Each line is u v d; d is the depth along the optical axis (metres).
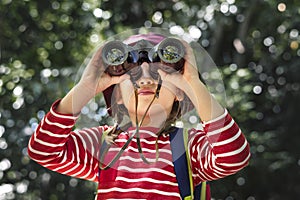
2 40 11.59
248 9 13.32
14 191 11.40
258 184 13.58
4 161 11.30
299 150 14.09
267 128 14.31
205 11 13.20
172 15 13.05
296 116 14.38
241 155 3.67
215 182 13.20
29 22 11.78
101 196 3.74
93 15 11.84
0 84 11.14
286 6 13.16
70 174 3.88
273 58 14.37
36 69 11.49
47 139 3.67
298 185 13.98
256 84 14.25
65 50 11.74
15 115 11.27
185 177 3.73
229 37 13.82
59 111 3.65
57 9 11.83
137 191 3.68
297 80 14.55
